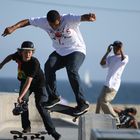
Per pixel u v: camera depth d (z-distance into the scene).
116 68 21.00
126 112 21.97
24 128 17.77
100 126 15.41
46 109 16.03
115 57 21.03
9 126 21.69
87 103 15.76
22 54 16.42
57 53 15.55
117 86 21.20
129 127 21.78
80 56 15.35
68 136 19.70
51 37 15.49
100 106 21.42
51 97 15.87
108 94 21.14
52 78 15.65
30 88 17.03
